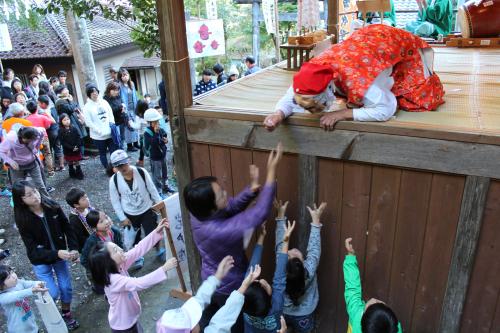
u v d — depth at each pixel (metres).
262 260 2.77
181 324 1.81
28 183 3.07
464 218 1.95
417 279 2.22
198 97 2.81
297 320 2.42
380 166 2.08
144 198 3.92
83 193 3.53
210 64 16.94
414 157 1.96
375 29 2.14
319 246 2.31
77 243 3.52
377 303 1.99
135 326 2.83
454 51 4.36
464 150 1.84
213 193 1.98
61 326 3.00
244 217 1.99
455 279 2.08
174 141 2.68
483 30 4.59
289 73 3.69
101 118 6.20
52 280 3.32
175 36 2.40
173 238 3.38
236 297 1.97
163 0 2.33
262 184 2.50
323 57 2.03
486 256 1.99
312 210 2.31
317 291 2.43
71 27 7.88
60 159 6.96
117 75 7.71
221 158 2.59
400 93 2.22
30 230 3.12
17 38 12.27
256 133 2.37
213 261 2.15
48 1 5.95
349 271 2.22
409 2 10.04
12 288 2.89
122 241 4.10
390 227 2.18
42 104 6.53
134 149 7.73
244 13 18.12
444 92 2.42
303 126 2.19
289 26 13.84
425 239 2.11
